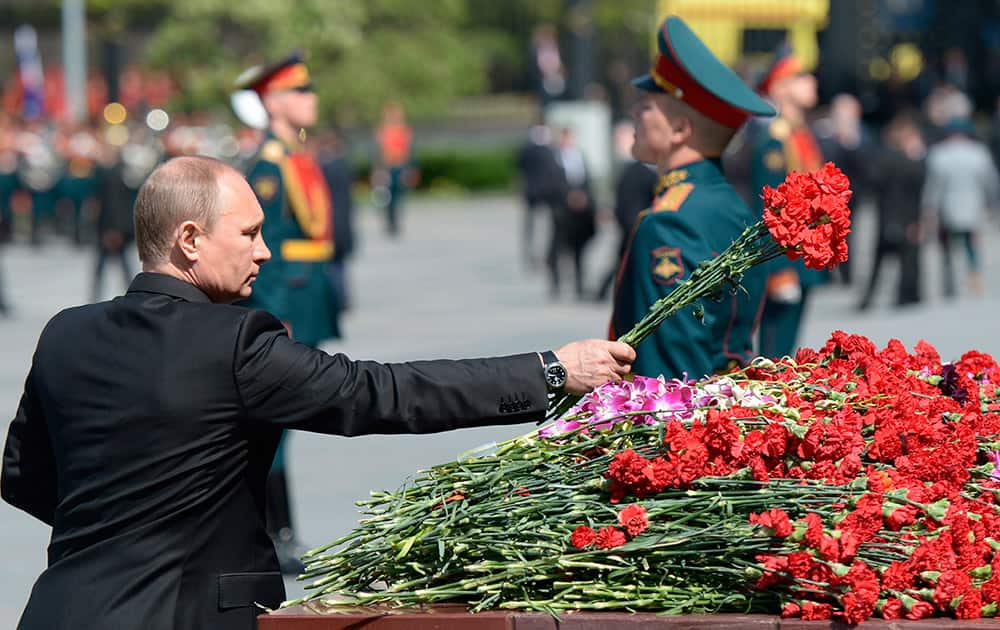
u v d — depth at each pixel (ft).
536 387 20.17
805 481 19.04
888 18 218.59
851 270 105.09
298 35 211.20
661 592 18.65
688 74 27.17
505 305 96.22
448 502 19.67
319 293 43.55
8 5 268.62
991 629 17.57
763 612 18.61
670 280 26.07
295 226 42.88
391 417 19.45
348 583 19.80
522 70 244.22
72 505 19.20
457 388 19.77
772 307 48.16
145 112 211.00
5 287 115.85
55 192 164.14
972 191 98.63
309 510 44.29
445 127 236.02
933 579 18.22
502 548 18.90
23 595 36.60
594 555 18.66
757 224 21.27
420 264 126.82
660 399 20.17
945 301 95.86
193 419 18.89
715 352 26.58
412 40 220.64
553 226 101.04
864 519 18.40
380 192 160.45
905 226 90.27
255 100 45.21
